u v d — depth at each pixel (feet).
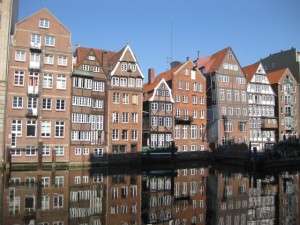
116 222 55.77
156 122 172.86
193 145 184.75
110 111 153.07
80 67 147.13
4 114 126.00
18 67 131.03
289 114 224.12
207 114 201.26
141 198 77.05
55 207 63.93
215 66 202.18
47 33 137.80
